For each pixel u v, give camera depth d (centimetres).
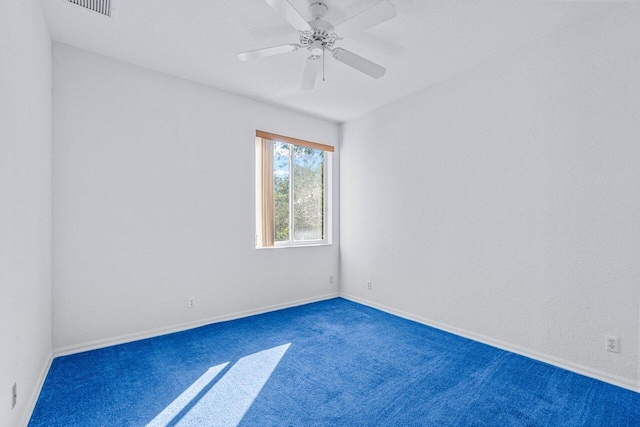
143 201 308
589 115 236
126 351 277
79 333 275
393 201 392
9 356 156
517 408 197
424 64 302
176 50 279
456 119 324
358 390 218
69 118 271
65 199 269
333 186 468
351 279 454
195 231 341
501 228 288
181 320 331
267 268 399
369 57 289
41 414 189
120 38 262
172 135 326
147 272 310
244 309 378
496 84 291
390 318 372
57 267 265
